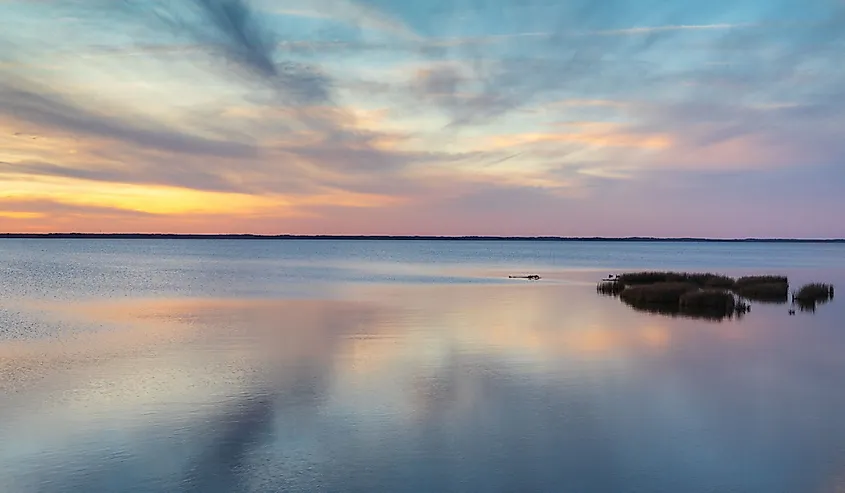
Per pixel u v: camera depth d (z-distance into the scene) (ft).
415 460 37.86
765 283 162.20
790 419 46.32
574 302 132.16
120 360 66.18
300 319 101.04
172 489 33.83
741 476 35.70
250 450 39.42
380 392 53.21
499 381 57.47
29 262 329.93
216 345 75.61
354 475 35.63
